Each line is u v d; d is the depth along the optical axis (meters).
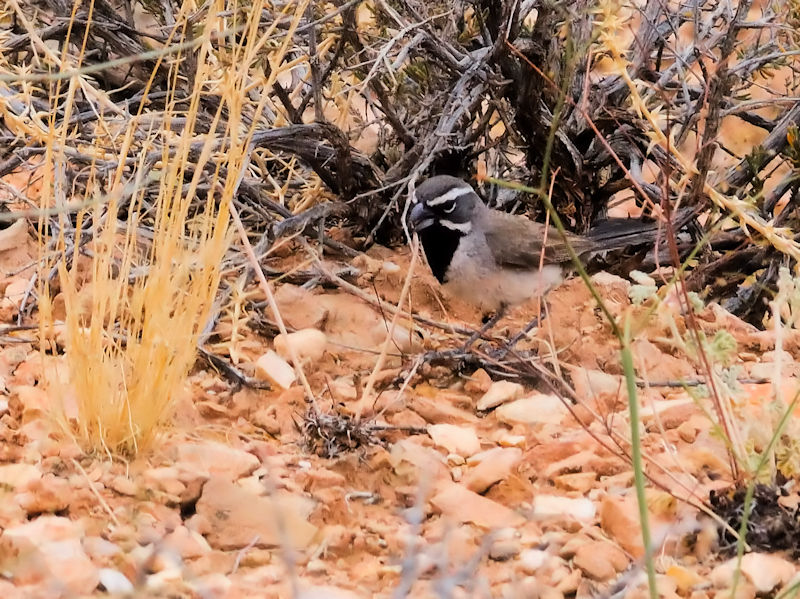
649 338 11.38
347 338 11.23
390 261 12.77
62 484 7.74
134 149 12.15
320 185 13.28
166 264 8.22
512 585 7.13
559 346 11.38
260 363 10.13
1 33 12.59
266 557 7.39
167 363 8.25
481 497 8.26
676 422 9.59
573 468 8.79
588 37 11.71
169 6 13.54
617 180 13.12
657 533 7.81
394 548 7.62
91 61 14.16
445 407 9.98
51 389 8.53
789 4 13.07
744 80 13.59
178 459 8.36
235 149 8.61
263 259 12.18
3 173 11.51
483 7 12.70
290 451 8.93
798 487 8.43
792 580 7.15
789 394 9.78
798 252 10.00
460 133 13.30
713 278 13.10
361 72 13.13
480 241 11.59
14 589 6.56
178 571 6.97
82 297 10.41
